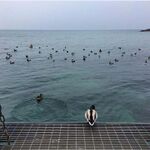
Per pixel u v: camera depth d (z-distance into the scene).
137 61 57.25
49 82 35.69
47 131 14.31
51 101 26.08
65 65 51.41
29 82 35.66
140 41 128.75
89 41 128.75
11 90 31.05
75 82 35.69
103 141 13.19
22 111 23.00
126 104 25.20
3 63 53.69
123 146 12.70
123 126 14.87
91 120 14.77
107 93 29.55
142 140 13.30
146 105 24.91
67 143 13.00
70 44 106.69
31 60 58.19
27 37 178.00
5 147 12.66
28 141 13.23
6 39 149.25
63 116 21.72
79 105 24.84
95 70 45.75
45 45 101.00
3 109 23.55
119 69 47.06
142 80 37.41
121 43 113.19
